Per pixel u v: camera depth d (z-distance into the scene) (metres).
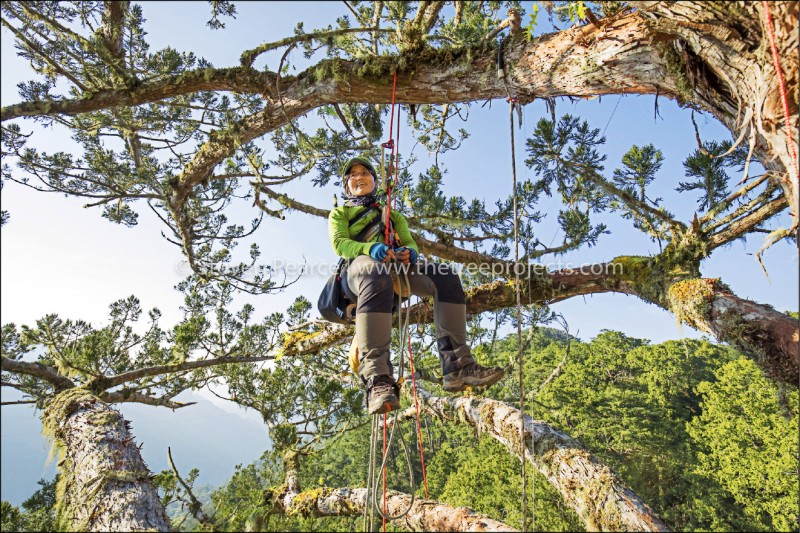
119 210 6.57
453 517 2.25
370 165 3.06
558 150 4.37
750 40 1.97
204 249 6.61
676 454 29.58
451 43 4.17
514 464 12.70
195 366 5.86
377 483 2.46
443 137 6.42
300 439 6.02
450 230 5.29
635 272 3.96
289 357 6.50
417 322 4.82
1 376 5.03
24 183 5.04
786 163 1.95
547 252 4.73
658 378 37.31
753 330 2.79
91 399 3.62
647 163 4.43
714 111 2.41
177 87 3.96
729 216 3.80
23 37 3.54
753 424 28.86
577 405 31.77
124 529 2.20
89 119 4.91
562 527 12.83
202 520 3.48
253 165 5.12
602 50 2.63
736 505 27.80
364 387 2.66
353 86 3.65
